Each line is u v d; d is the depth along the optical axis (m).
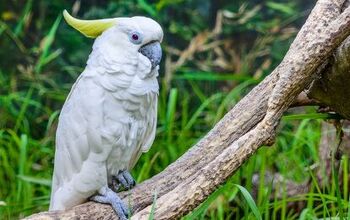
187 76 7.26
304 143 7.08
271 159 7.09
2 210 6.73
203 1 11.70
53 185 4.43
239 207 6.66
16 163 7.95
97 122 4.15
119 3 10.57
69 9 10.94
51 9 10.87
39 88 9.08
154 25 4.18
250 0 11.48
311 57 4.04
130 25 4.14
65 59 10.47
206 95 9.86
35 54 10.31
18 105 9.80
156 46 4.23
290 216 6.57
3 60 10.34
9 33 9.77
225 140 4.45
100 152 4.21
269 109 4.05
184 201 4.02
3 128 8.72
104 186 4.29
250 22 10.79
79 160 4.24
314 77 4.32
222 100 8.36
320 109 4.86
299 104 4.75
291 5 11.23
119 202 4.27
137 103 4.20
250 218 5.72
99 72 4.16
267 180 6.71
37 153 8.15
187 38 10.70
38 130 9.38
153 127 4.47
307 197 6.38
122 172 4.45
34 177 7.42
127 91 4.16
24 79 9.74
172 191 4.07
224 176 3.99
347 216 4.98
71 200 4.31
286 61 4.17
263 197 5.97
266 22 11.01
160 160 7.55
